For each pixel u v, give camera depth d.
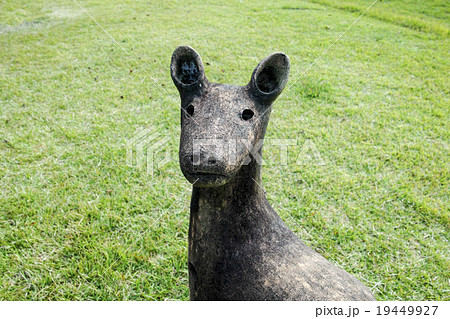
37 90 4.37
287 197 2.95
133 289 2.24
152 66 4.78
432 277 2.32
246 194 1.37
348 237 2.58
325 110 4.05
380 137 3.63
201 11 6.45
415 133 3.71
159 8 6.42
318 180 3.09
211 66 4.71
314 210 2.82
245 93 1.27
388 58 5.25
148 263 2.38
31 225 2.62
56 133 3.63
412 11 6.04
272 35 5.41
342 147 3.49
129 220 2.69
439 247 2.52
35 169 3.18
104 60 4.99
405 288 2.26
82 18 6.11
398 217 2.76
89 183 3.03
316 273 1.41
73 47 5.34
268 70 1.27
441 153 3.40
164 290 2.22
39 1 6.59
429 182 3.08
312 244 2.55
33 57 5.12
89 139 3.54
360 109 4.07
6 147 3.44
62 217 2.70
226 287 1.38
